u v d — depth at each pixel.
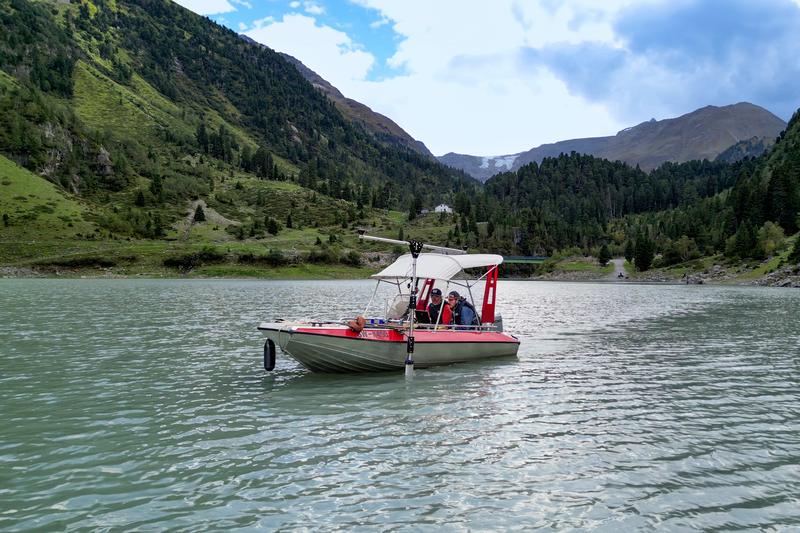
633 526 8.14
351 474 9.90
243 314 41.59
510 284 163.00
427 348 19.78
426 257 20.97
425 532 7.86
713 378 19.06
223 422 13.08
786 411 14.62
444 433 12.33
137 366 20.25
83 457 10.66
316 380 17.98
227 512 8.37
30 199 188.50
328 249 190.62
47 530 7.77
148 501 8.73
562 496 9.11
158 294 70.19
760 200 189.38
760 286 131.00
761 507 8.81
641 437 12.23
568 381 18.27
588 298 76.56
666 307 56.84
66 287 89.69
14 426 12.67
